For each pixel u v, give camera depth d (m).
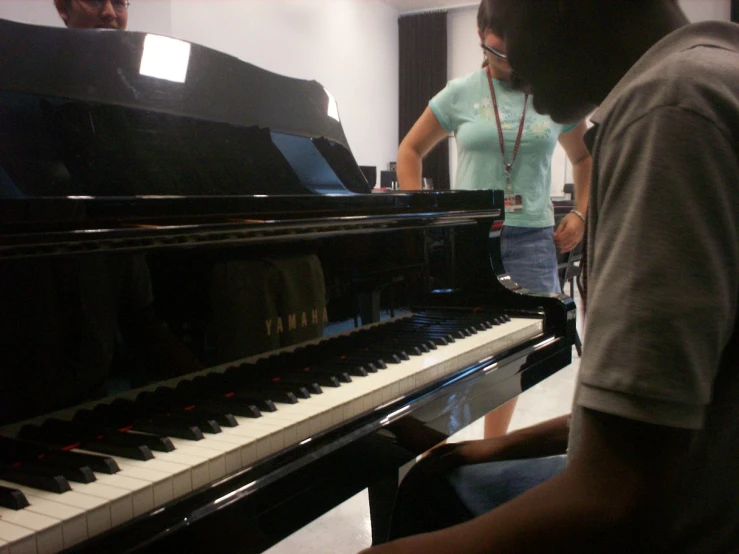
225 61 1.53
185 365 0.99
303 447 0.84
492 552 0.57
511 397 1.35
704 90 0.54
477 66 9.18
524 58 0.77
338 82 8.20
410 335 1.33
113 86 1.27
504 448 1.26
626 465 0.54
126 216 0.85
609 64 0.72
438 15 9.16
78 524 0.60
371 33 8.80
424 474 1.22
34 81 1.17
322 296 1.24
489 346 1.31
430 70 9.29
